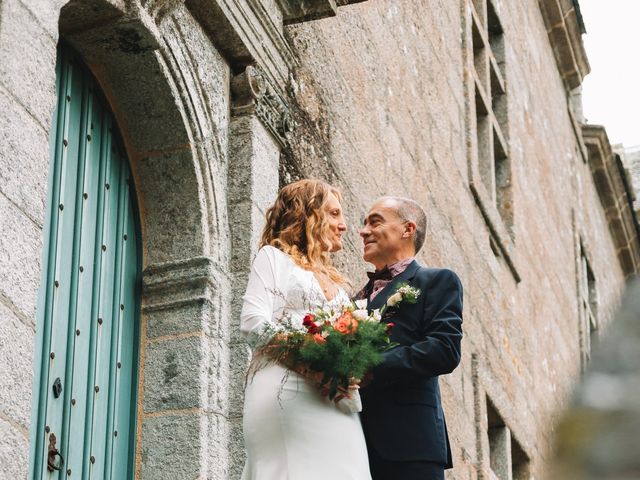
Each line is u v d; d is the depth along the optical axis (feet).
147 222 14.94
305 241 10.88
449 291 10.82
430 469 10.00
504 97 38.52
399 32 26.45
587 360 2.99
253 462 9.64
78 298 13.17
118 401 13.60
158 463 13.51
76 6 13.38
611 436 2.68
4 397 9.32
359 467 9.50
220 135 15.69
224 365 14.39
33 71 10.74
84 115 14.19
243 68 16.63
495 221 32.17
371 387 10.30
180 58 14.80
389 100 24.47
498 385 29.71
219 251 14.93
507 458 29.60
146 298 14.53
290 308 10.23
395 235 11.93
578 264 46.98
